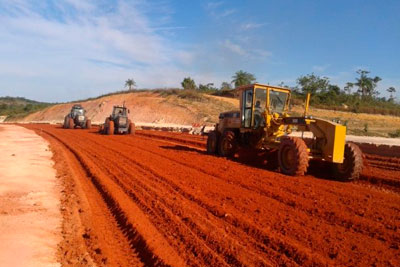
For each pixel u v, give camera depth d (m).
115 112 28.84
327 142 9.80
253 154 12.83
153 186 8.62
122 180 9.38
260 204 6.94
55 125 48.94
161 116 51.91
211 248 4.94
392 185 9.30
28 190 8.40
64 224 6.16
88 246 5.31
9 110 113.12
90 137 24.88
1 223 6.06
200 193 7.77
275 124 11.80
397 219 6.04
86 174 10.73
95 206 7.36
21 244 5.22
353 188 8.59
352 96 63.12
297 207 6.82
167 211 6.54
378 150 15.62
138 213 6.55
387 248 4.83
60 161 13.10
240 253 4.69
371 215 6.25
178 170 10.69
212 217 6.21
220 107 52.62
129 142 20.67
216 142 14.70
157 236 5.45
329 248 4.81
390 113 50.28
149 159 13.09
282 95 12.81
